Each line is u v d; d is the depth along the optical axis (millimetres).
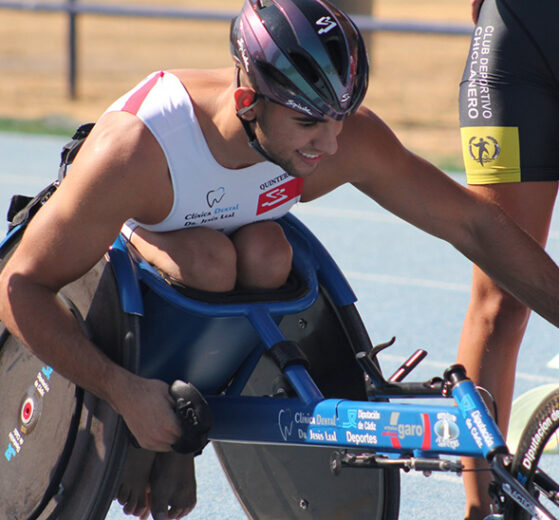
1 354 10188
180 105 8719
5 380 10102
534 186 11695
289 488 10812
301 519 10805
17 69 62219
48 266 8758
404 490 13070
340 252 26375
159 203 8922
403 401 15469
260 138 8531
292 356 9359
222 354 9977
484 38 11898
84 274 9227
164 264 9398
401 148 9828
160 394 8750
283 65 8172
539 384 16672
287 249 9758
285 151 8508
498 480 8039
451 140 43188
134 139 8602
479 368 11836
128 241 9789
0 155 39531
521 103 11586
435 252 26359
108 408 9016
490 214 10023
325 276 10156
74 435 9164
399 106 50719
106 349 9242
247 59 8375
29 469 9516
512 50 11633
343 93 8266
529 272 10133
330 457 9914
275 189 9398
